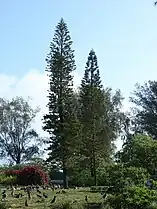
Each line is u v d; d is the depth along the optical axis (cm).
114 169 2230
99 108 5178
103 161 5078
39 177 4384
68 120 4675
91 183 4666
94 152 5056
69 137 4644
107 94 6656
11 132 8281
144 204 1855
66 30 4791
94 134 5106
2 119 8244
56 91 4719
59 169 4684
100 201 2277
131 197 1902
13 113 8300
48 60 4775
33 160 7062
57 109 4694
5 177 4572
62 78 4734
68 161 4672
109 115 6462
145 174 2203
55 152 4662
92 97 5141
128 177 2133
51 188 3359
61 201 2358
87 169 4969
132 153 2464
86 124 5100
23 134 8319
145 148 2433
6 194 2831
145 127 6869
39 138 8331
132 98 7125
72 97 4841
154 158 2422
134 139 2541
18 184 4366
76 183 4738
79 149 4809
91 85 5156
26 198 2566
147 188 2005
